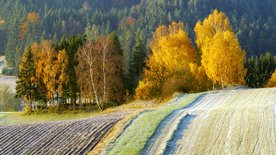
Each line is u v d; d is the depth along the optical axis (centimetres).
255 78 9188
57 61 6450
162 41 6056
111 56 6325
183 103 4359
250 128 2512
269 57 9362
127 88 6488
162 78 5966
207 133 2500
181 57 5947
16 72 14262
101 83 6203
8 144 2808
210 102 4356
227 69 5569
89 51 6197
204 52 5722
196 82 5912
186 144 2312
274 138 2275
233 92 4966
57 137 2841
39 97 6656
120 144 2416
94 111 6094
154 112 3359
